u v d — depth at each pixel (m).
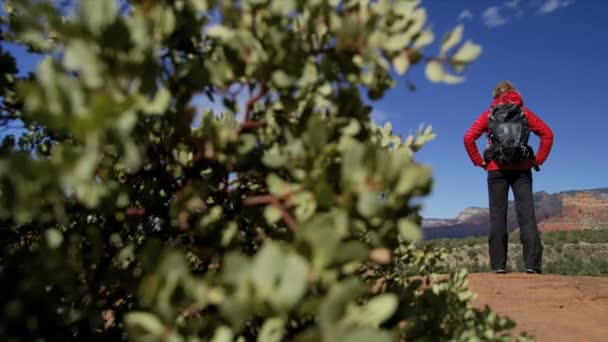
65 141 1.32
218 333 0.71
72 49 0.71
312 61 0.99
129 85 0.75
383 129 1.41
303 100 1.05
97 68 0.71
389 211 0.78
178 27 1.02
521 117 5.82
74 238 0.95
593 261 17.66
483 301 4.03
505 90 6.05
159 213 1.32
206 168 1.19
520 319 3.43
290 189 0.89
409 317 1.17
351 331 0.60
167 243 1.24
